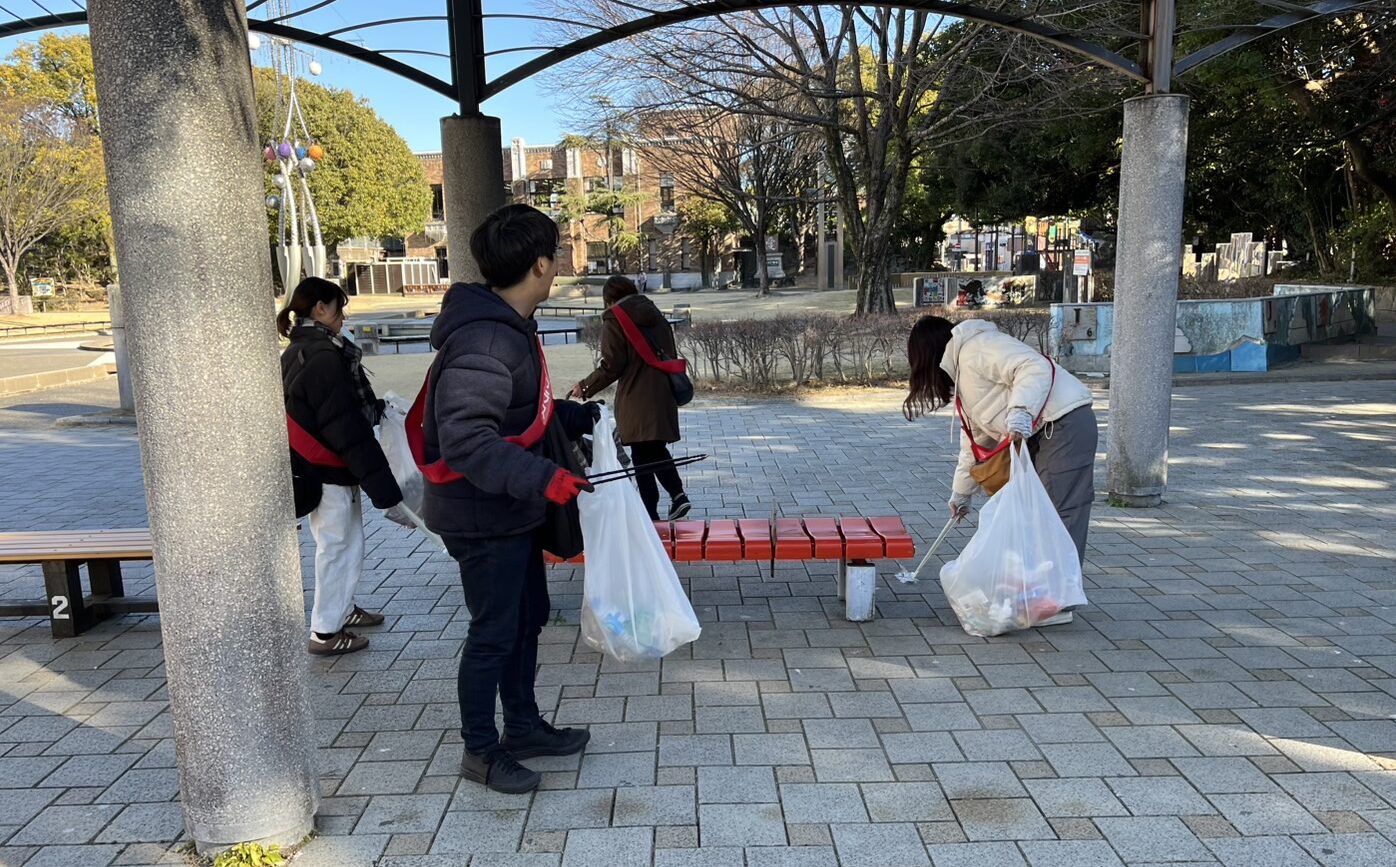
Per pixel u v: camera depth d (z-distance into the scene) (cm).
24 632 455
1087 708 347
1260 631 415
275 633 259
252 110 248
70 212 3475
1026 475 404
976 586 408
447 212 611
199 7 231
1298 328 1270
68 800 301
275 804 264
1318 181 2298
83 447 963
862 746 323
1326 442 801
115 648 434
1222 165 2445
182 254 234
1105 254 3009
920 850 264
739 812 285
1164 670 378
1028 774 303
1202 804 284
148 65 227
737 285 4341
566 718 349
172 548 246
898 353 1305
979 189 2558
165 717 361
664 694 368
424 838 275
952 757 314
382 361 1584
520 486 256
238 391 244
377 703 367
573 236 5191
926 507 642
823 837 271
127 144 230
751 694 366
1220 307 1175
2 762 327
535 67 586
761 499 671
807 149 2945
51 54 3903
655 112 1548
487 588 286
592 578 322
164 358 237
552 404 292
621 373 556
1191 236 3089
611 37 568
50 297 4016
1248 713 340
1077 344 1202
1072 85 1445
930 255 3888
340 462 392
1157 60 573
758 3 537
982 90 1415
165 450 241
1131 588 471
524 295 282
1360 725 330
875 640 418
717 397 1138
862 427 943
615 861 262
